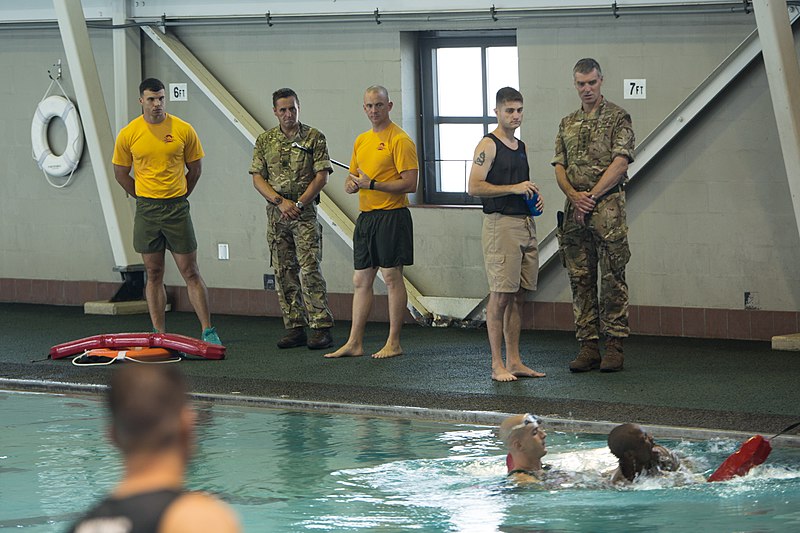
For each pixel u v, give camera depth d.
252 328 13.10
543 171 12.41
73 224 15.09
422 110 13.26
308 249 11.42
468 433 8.15
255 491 6.64
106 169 14.16
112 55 14.55
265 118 13.77
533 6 12.17
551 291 12.51
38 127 14.98
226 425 8.53
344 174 13.41
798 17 10.83
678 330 11.93
